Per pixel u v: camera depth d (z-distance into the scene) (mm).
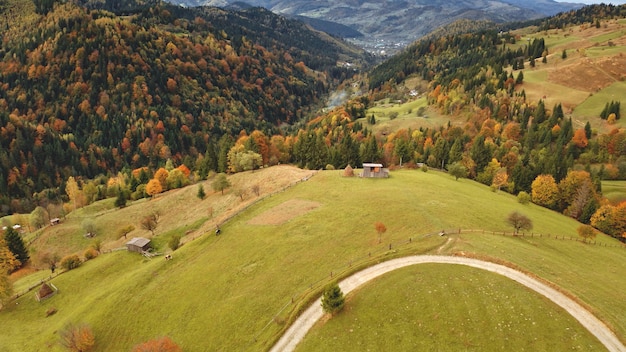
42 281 96000
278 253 73938
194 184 156625
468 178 148375
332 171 127125
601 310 48438
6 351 71125
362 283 58094
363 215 83438
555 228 90188
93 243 114875
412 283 54500
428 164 157500
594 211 110562
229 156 157875
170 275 78750
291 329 52781
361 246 70625
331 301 51750
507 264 59000
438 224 74688
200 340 58188
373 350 45281
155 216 128875
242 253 77750
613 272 66688
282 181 123000
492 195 116312
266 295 62469
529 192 133750
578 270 62125
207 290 69125
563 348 42125
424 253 64000
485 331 44812
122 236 125375
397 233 73062
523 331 44438
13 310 85562
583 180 120812
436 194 97500
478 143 152875
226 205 120562
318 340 49156
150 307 69875
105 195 179375
